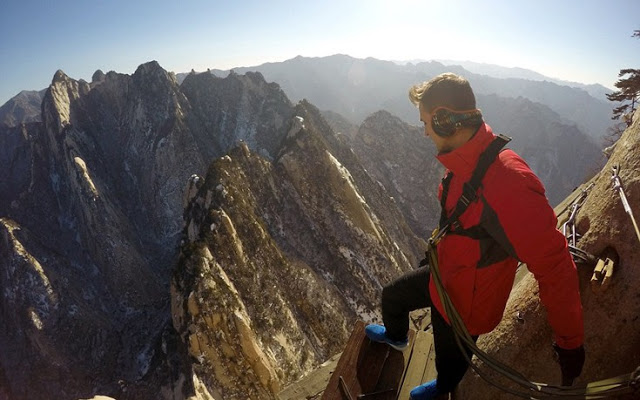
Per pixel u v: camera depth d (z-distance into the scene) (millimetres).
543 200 2471
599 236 3668
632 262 3287
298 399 6207
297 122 69438
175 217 129125
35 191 129250
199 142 140625
